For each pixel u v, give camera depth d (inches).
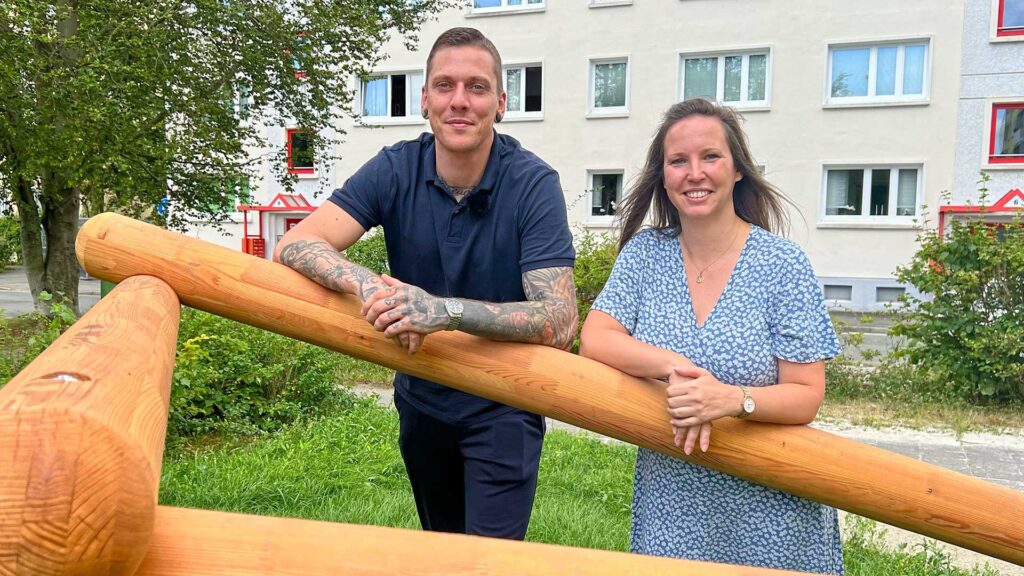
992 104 617.0
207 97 486.6
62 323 195.8
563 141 718.5
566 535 144.6
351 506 156.1
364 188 81.7
